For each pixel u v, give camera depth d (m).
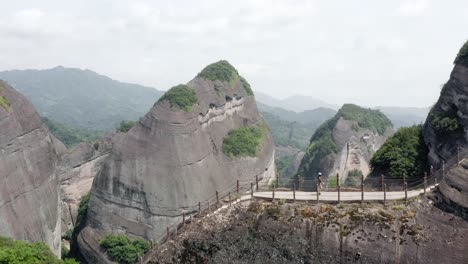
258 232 28.64
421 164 45.94
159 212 68.38
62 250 72.88
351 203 29.36
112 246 63.88
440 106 46.31
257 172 91.31
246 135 96.31
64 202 81.62
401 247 26.19
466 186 26.47
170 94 77.81
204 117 85.50
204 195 71.81
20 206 51.06
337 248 27.12
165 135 72.62
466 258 25.02
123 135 74.75
